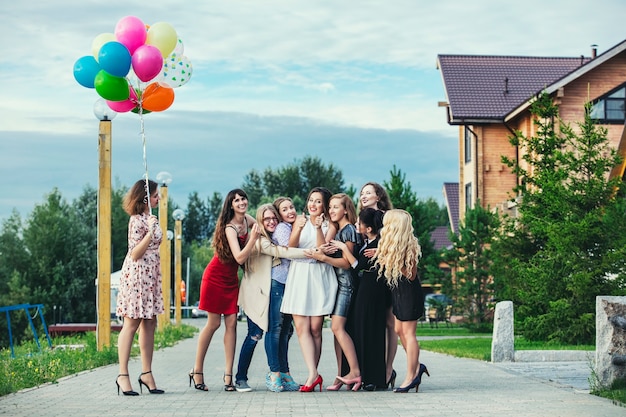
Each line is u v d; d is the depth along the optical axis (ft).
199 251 330.95
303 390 35.50
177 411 29.14
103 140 58.59
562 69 150.82
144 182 35.91
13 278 194.18
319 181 340.59
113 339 71.77
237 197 36.01
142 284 35.12
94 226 313.73
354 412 28.53
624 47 117.29
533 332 73.92
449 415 27.58
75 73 39.17
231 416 27.73
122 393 35.32
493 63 150.82
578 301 72.23
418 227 129.80
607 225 72.13
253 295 36.17
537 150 80.18
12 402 32.14
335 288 36.17
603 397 32.60
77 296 206.49
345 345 35.70
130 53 38.42
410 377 35.06
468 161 145.59
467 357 60.29
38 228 205.77
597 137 75.82
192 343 86.22
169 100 41.01
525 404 30.50
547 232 73.67
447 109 144.46
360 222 35.99
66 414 28.43
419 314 35.01
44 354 54.95
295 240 35.86
